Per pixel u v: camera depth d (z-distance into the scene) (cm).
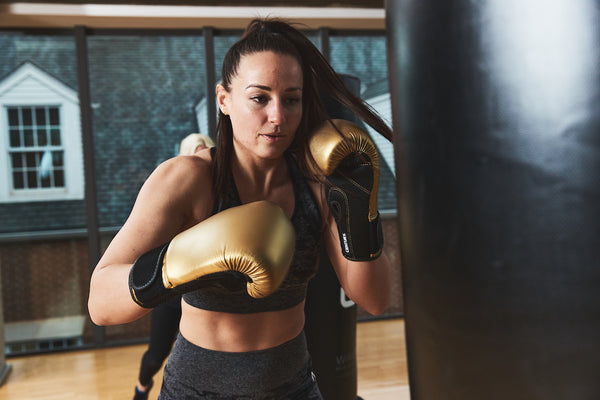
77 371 338
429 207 22
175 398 99
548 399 20
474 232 20
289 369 99
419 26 22
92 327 393
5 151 385
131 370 337
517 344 20
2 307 354
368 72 434
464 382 22
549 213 19
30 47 385
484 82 20
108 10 369
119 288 75
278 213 70
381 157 427
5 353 372
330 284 187
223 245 65
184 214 93
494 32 19
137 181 402
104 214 398
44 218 391
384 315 430
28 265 388
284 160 104
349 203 92
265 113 86
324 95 161
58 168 392
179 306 228
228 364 95
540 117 19
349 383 196
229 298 93
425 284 23
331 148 86
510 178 20
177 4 378
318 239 103
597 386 19
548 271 19
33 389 308
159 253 71
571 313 19
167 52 403
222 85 94
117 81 397
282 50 87
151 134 403
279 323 98
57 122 391
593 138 18
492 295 20
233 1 385
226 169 95
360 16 405
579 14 18
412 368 25
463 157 21
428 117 22
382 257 104
